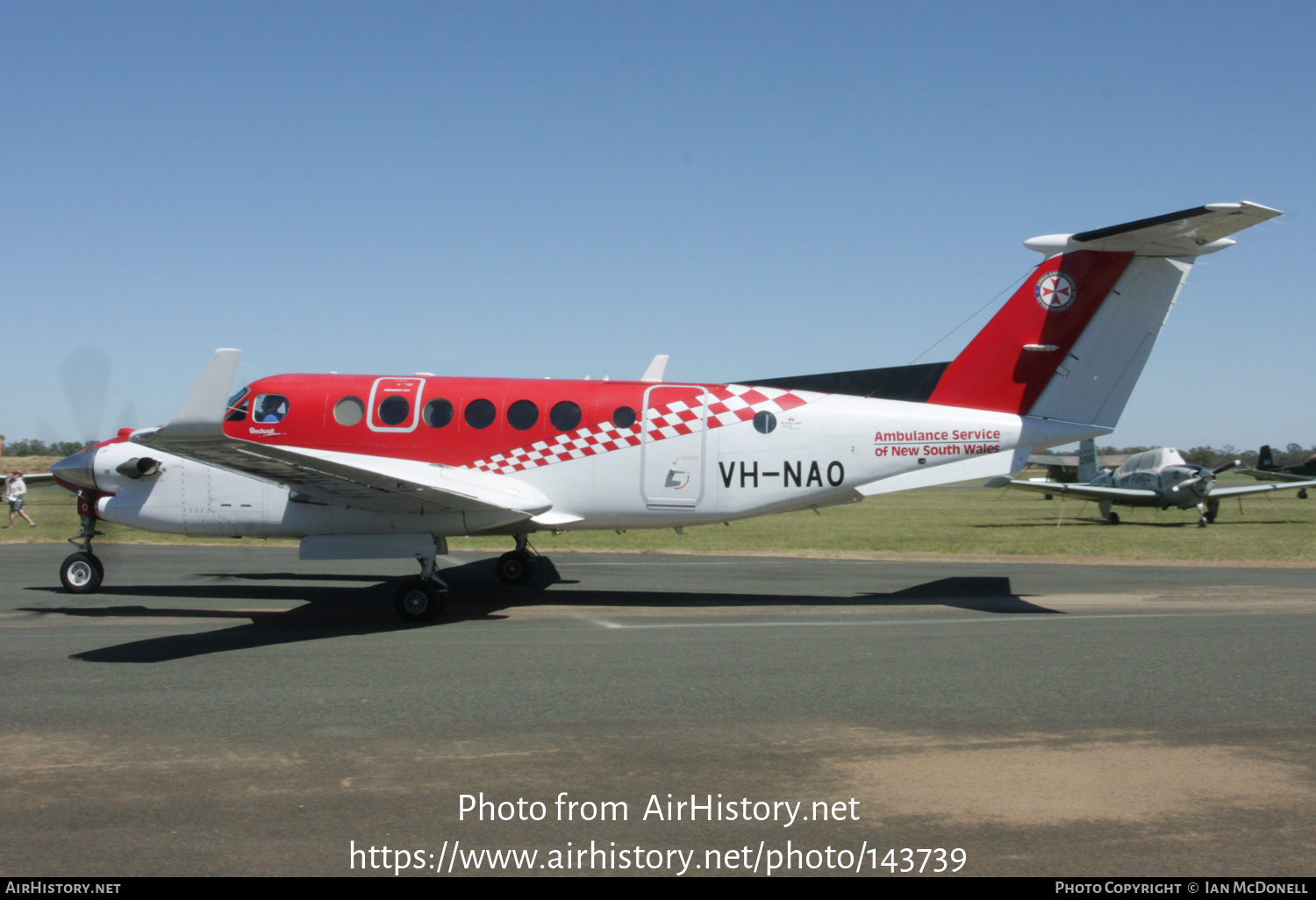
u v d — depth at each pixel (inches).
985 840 147.0
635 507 398.6
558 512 400.8
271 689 236.8
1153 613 374.0
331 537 364.2
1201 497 1034.7
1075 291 388.5
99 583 425.7
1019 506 1625.2
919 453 392.8
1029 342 392.5
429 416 403.2
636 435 395.9
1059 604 402.0
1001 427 390.9
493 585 470.6
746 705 223.1
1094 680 250.5
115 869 134.7
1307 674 258.4
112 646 295.7
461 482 386.3
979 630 330.6
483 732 201.0
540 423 398.9
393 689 238.2
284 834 147.6
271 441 410.3
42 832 147.5
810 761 182.7
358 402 408.5
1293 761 183.8
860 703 226.2
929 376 401.4
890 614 372.2
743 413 396.8
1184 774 176.4
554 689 238.1
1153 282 383.2
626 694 233.9
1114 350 387.2
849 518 1218.6
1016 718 212.7
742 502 395.5
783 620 355.3
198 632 326.0
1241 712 218.2
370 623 347.9
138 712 214.4
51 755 183.5
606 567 564.1
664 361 434.6
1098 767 180.1
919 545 746.8
